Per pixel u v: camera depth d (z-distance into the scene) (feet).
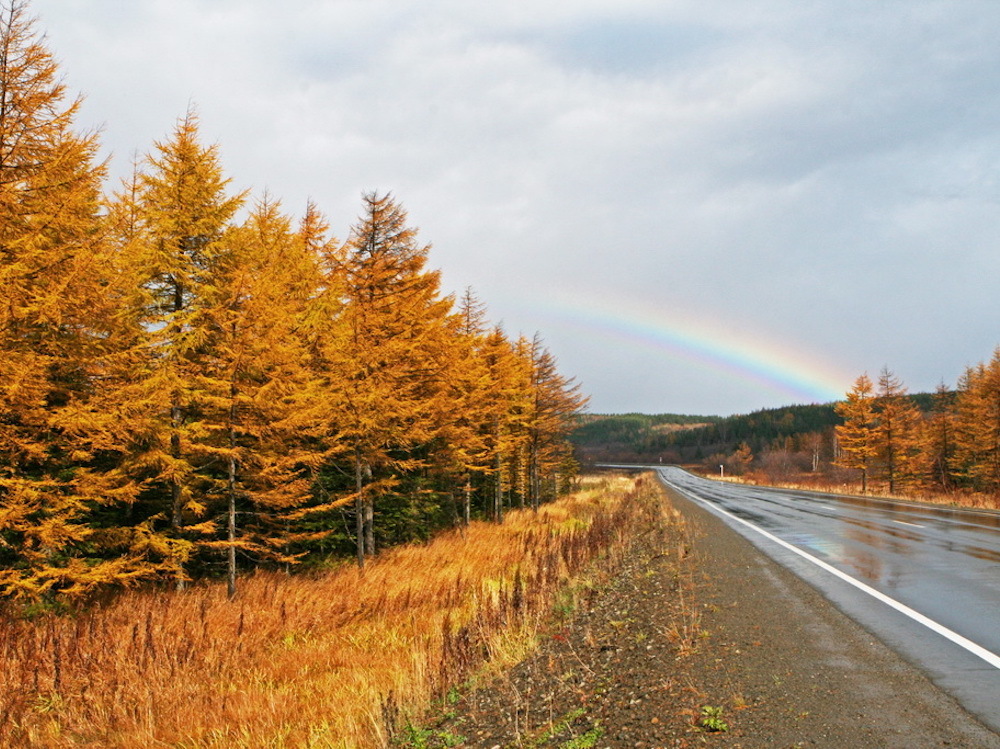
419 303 59.93
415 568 52.08
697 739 12.95
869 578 30.40
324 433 50.90
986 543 42.68
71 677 25.55
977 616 22.33
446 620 32.96
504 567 49.19
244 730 20.63
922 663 17.04
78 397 37.09
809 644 19.22
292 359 43.29
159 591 42.32
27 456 33.53
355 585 44.47
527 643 24.67
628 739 13.61
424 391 61.87
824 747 12.02
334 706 22.43
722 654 18.47
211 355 42.98
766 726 13.17
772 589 28.17
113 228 37.70
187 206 42.11
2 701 22.82
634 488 152.76
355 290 54.70
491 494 108.88
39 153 32.63
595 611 27.37
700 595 27.25
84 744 21.07
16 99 31.12
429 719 19.61
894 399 146.20
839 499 100.89
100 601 39.22
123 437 35.55
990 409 132.77
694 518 67.26
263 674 27.35
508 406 85.56
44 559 35.04
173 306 42.57
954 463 159.02
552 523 84.43
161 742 20.94
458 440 69.41
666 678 16.75
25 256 30.91
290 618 35.47
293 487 44.80
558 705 17.03
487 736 16.53
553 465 129.49
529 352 101.50
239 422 42.37
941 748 11.71
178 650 28.30
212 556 54.60
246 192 43.60
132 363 38.29
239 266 43.70
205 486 49.52
